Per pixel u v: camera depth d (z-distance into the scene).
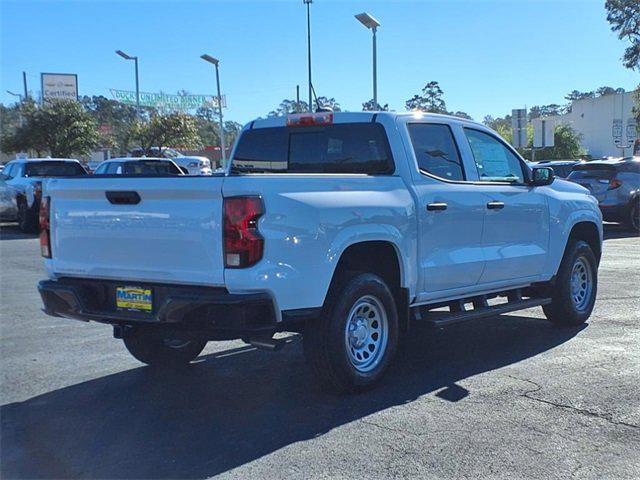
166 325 4.76
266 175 4.70
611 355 6.44
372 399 5.26
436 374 5.91
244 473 3.99
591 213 7.96
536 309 8.88
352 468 4.04
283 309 4.67
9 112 50.34
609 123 69.56
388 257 5.67
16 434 4.66
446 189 6.07
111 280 5.09
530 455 4.20
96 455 4.30
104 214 5.02
